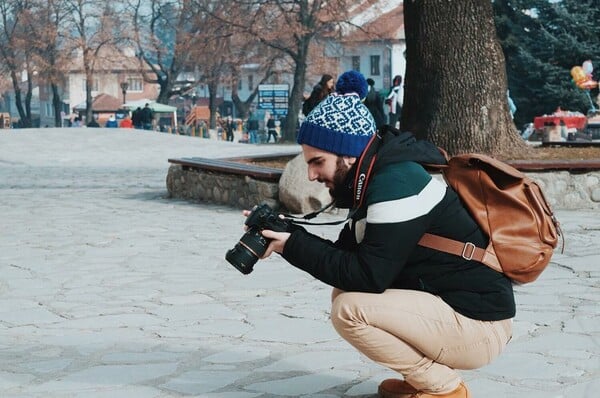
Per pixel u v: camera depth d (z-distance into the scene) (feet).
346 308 13.08
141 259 29.81
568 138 105.91
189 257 30.07
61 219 40.55
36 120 367.86
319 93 47.24
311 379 16.56
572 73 124.67
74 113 367.25
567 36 131.03
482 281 13.10
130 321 21.31
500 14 135.74
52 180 64.69
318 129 13.07
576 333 19.70
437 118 43.47
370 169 13.01
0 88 315.78
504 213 13.06
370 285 12.84
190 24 230.48
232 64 204.95
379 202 12.76
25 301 23.68
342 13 183.11
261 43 189.47
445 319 13.11
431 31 43.32
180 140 113.29
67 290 25.08
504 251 13.00
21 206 46.42
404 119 44.75
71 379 16.71
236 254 13.44
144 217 40.83
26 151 99.86
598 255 29.17
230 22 181.06
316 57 202.39
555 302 22.71
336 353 18.28
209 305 22.95
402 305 13.03
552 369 17.02
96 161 89.92
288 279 26.13
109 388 16.16
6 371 17.26
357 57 301.02
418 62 43.86
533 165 40.34
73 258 30.22
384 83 296.51
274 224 13.46
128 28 237.66
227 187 44.88
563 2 135.13
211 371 17.13
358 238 13.44
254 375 16.87
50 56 241.96
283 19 178.50
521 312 21.63
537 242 13.03
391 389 14.76
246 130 223.51
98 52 247.09
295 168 40.16
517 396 15.46
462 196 13.20
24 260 29.89
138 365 17.58
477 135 43.34
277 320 21.21
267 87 177.99
